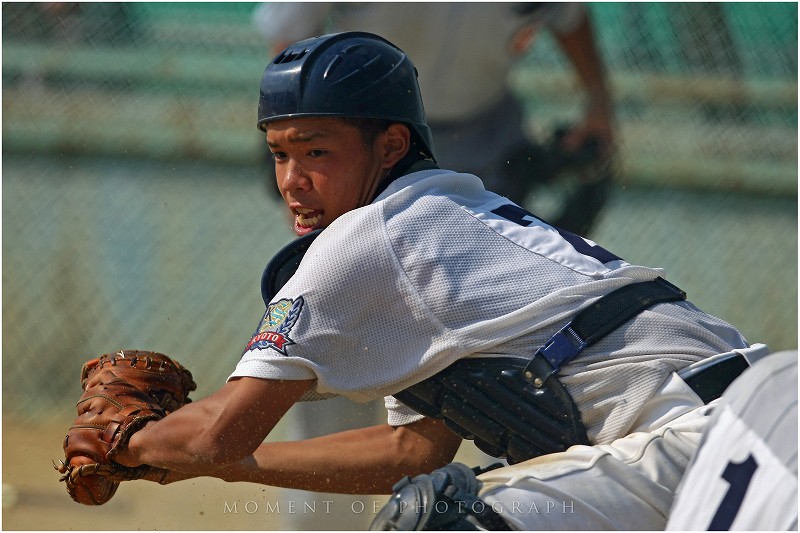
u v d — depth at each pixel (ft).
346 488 24.88
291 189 23.00
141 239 70.79
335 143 22.65
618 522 19.70
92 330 62.54
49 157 82.58
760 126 83.76
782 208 80.23
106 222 72.43
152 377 23.62
